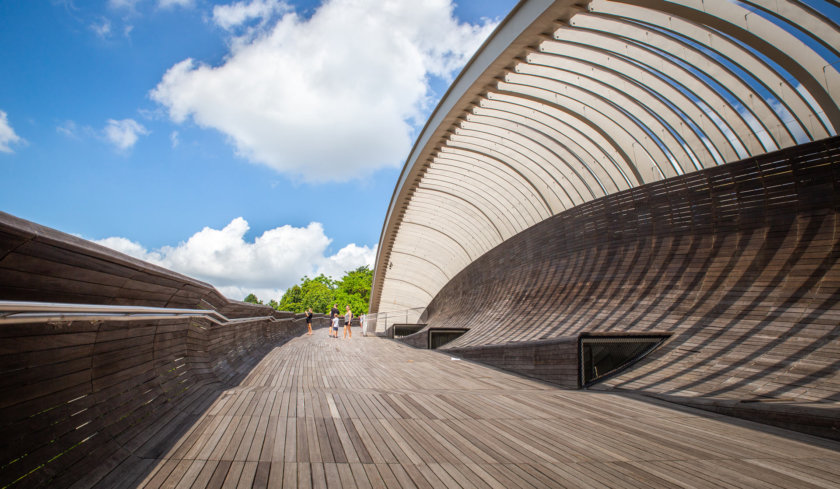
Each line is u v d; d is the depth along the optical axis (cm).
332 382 846
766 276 1034
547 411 663
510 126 1791
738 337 945
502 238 2752
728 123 1218
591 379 983
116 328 371
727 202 1183
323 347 1627
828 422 564
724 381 821
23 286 240
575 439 507
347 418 536
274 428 466
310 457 387
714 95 1195
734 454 479
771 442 538
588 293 1487
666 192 1338
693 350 970
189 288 467
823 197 999
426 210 3078
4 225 189
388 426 514
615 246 1512
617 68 1279
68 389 311
